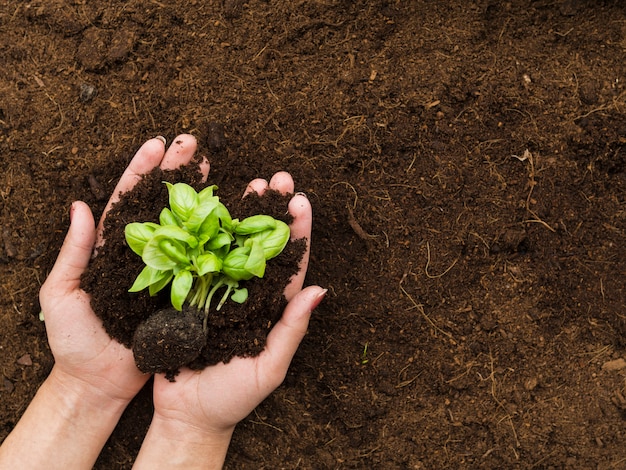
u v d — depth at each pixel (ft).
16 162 1.76
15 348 1.77
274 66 1.78
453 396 1.75
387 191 1.74
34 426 1.59
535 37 1.79
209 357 1.54
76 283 1.57
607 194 1.76
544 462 1.74
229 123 1.76
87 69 1.78
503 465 1.74
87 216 1.54
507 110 1.75
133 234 1.46
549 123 1.74
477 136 1.75
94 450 1.65
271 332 1.55
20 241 1.76
